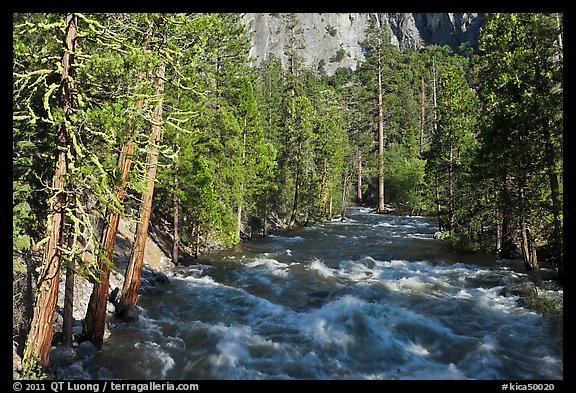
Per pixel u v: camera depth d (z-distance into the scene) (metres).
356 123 59.66
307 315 13.26
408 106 68.50
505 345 10.97
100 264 10.50
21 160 9.77
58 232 7.57
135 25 9.56
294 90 46.12
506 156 18.23
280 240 29.97
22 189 9.69
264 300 14.92
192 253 23.64
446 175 29.61
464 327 12.30
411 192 47.06
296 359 10.29
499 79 18.70
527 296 14.41
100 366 9.68
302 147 37.94
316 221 40.50
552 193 16.39
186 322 12.83
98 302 10.62
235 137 24.28
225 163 23.42
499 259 22.02
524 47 17.70
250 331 12.07
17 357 8.39
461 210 25.25
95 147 8.23
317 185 40.06
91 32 7.78
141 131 11.25
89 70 7.51
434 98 68.88
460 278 17.97
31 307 9.98
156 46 10.66
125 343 11.00
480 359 10.18
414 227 37.22
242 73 28.05
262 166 27.39
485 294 15.51
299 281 17.80
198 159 20.78
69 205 7.61
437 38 115.44
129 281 13.04
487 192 22.03
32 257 10.73
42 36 8.08
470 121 27.39
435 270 19.67
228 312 13.80
